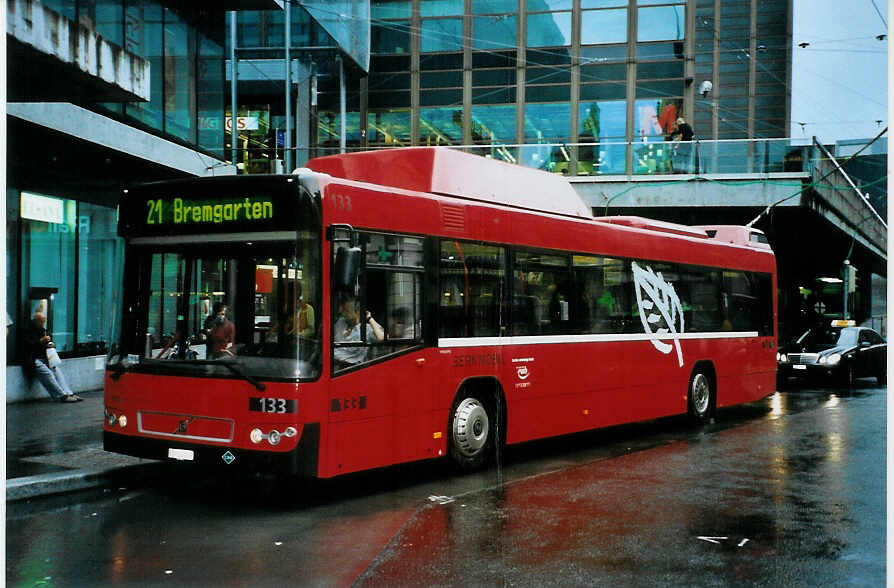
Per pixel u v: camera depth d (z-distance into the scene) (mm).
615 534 7152
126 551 6625
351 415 8258
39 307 15570
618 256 12625
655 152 26594
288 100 29141
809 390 22250
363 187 8625
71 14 14805
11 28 10953
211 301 8242
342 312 8258
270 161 30938
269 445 7793
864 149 23484
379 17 37219
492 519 7688
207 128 21125
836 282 39812
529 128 36188
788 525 7473
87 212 17203
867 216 30391
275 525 7492
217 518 7762
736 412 16875
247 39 31938
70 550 6648
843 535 7141
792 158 25484
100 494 8797
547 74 36125
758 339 16328
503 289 10461
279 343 7910
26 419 12680
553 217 11398
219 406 8016
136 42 17453
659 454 11508
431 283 9391
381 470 10227
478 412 9969
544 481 9516
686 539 6996
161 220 8570
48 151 15711
